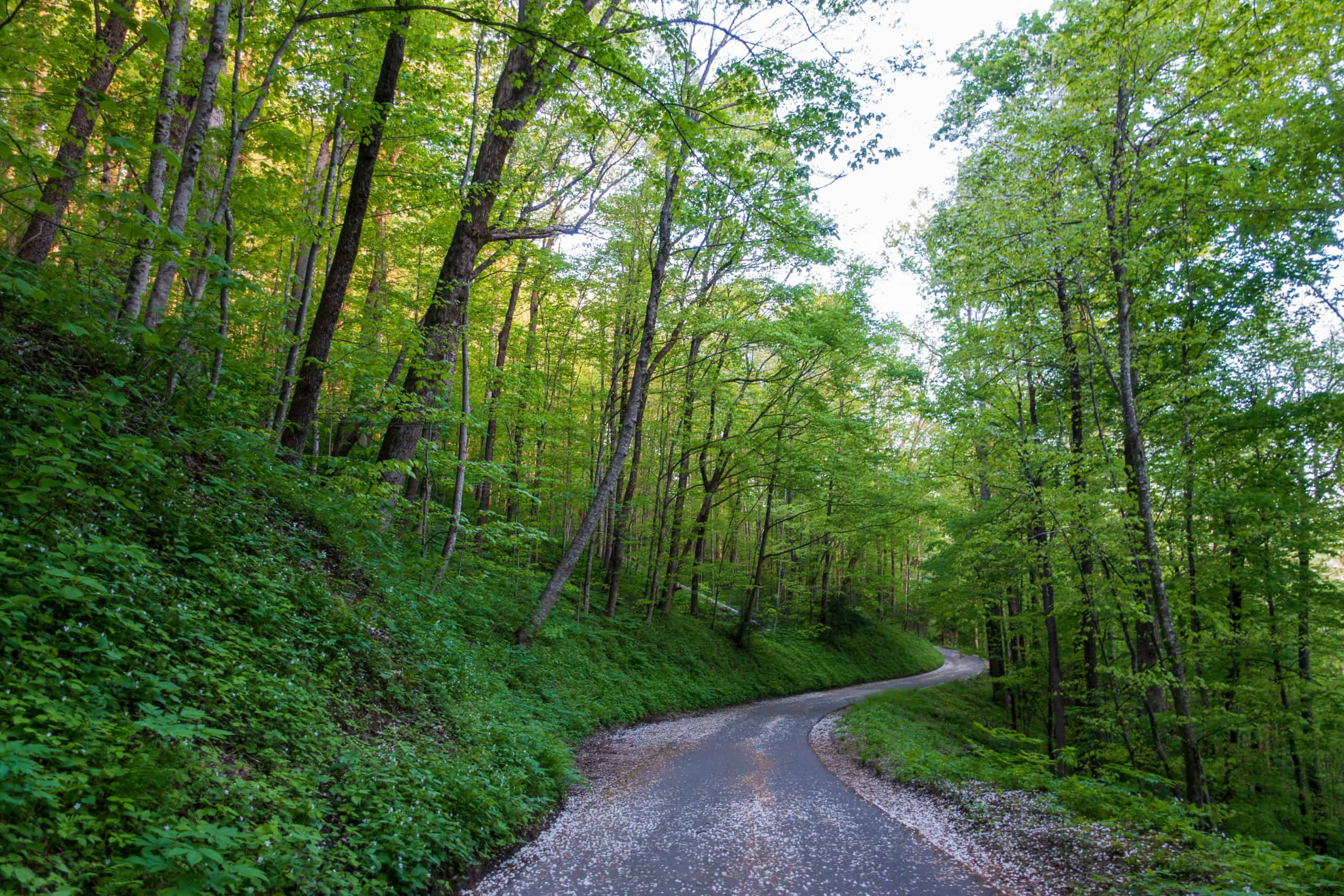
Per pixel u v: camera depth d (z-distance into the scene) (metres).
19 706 3.26
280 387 10.78
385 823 4.71
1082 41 12.01
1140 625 14.59
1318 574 14.47
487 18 7.81
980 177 13.95
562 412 20.88
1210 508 14.34
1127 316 12.70
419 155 12.76
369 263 16.05
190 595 5.35
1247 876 5.51
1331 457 14.24
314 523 8.73
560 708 12.45
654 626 21.59
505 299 19.41
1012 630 19.47
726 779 9.74
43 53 6.78
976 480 15.27
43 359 6.20
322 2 8.99
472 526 11.70
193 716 3.97
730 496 24.55
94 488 4.20
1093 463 13.38
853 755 12.17
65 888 2.63
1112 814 7.61
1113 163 12.25
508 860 5.79
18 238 9.52
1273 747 15.22
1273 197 11.27
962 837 7.20
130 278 7.34
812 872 5.89
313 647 6.40
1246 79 10.87
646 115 8.14
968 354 14.81
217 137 8.17
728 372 22.20
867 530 24.14
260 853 3.53
